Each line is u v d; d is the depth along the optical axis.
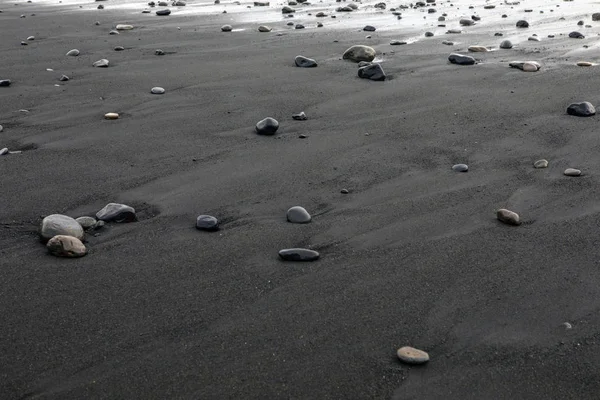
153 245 3.12
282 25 9.59
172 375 2.24
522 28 9.00
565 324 2.53
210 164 4.16
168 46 8.04
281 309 2.62
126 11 11.23
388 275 2.88
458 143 4.51
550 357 2.35
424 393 2.17
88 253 3.04
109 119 5.09
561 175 3.95
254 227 3.33
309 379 2.23
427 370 2.28
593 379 2.24
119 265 2.94
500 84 5.98
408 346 2.39
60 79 6.38
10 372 2.24
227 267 2.93
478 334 2.48
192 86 6.05
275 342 2.42
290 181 3.90
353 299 2.70
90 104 5.51
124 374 2.24
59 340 2.41
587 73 6.27
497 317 2.58
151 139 4.62
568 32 8.57
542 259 3.01
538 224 3.35
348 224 3.37
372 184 3.86
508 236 3.23
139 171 4.05
